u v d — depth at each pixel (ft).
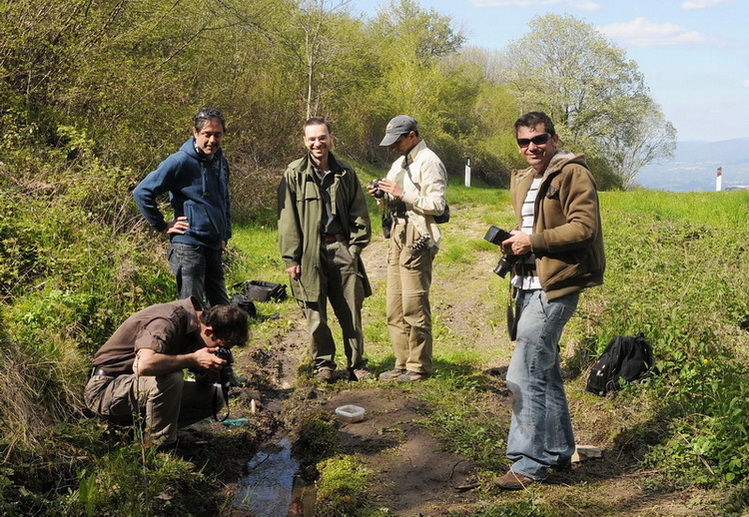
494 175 136.15
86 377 17.28
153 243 27.81
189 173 19.61
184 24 48.49
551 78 144.25
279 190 21.17
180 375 15.47
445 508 14.01
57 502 13.02
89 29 37.47
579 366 22.25
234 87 56.39
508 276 35.32
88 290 22.80
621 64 146.20
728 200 62.59
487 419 18.47
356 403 19.63
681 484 14.55
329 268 21.31
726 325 24.44
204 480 15.42
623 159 151.33
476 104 142.41
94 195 27.73
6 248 23.31
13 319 19.07
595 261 14.42
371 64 106.52
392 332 21.71
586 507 13.67
